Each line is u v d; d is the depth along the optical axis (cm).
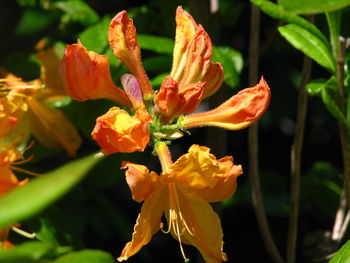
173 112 46
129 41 47
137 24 64
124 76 47
